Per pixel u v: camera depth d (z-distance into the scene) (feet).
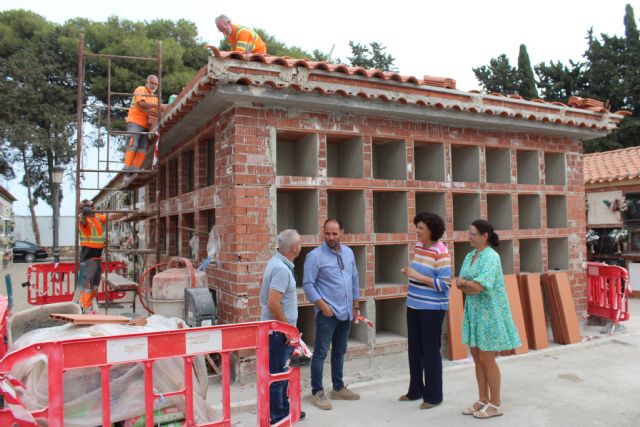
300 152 20.53
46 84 95.20
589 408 15.39
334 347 16.40
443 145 21.74
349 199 20.84
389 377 18.57
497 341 14.38
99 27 92.68
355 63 88.12
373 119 20.12
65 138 95.71
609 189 41.11
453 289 21.07
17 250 94.94
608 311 25.09
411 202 20.83
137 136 25.68
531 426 14.01
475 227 15.06
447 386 17.62
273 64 16.61
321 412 15.15
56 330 11.80
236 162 17.44
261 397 10.86
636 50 72.13
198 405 11.53
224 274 18.45
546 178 26.08
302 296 18.49
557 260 25.52
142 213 24.25
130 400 10.38
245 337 10.69
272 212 17.95
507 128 22.99
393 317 21.67
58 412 8.81
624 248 40.01
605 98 72.08
